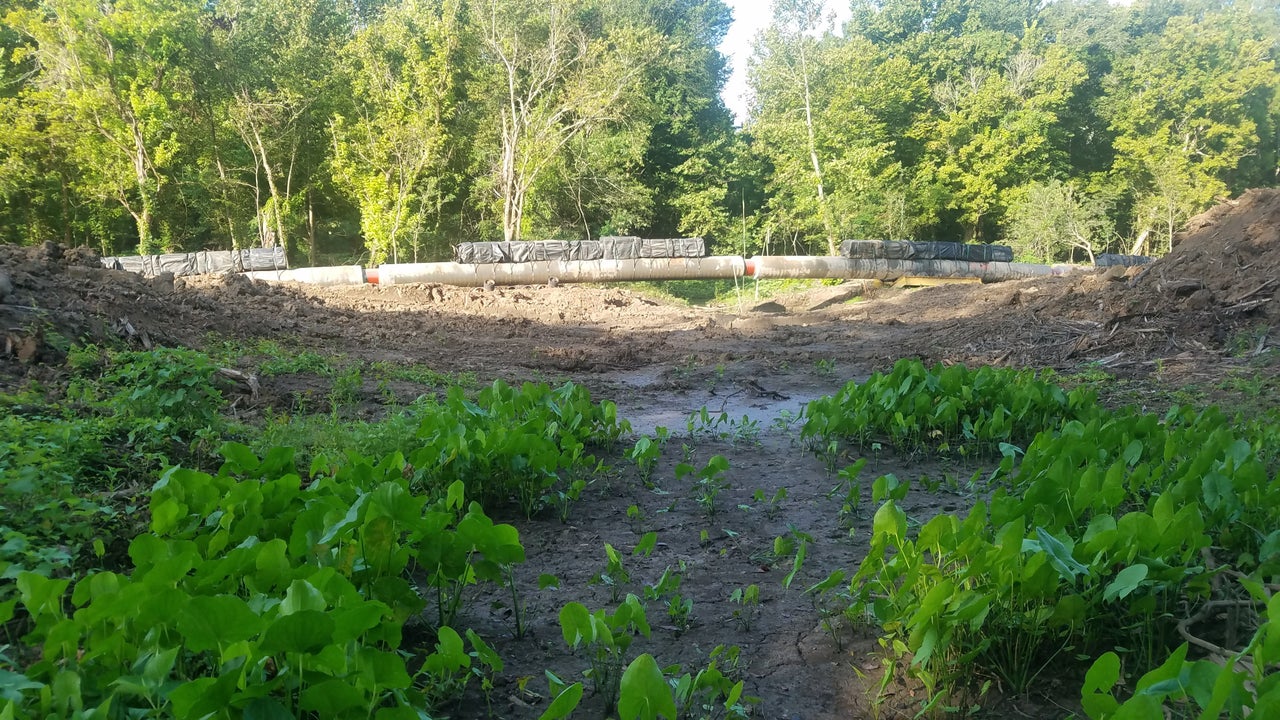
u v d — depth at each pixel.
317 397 8.23
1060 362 11.21
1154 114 48.81
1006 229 43.28
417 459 4.62
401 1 40.72
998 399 7.22
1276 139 53.12
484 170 35.41
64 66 27.81
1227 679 1.94
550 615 3.69
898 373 7.47
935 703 2.72
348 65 32.94
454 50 33.22
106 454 4.84
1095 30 57.56
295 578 2.67
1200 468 4.14
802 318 21.22
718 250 41.44
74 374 6.59
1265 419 6.84
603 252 24.64
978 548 3.01
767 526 4.99
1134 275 15.60
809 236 39.44
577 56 34.75
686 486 5.91
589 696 2.96
